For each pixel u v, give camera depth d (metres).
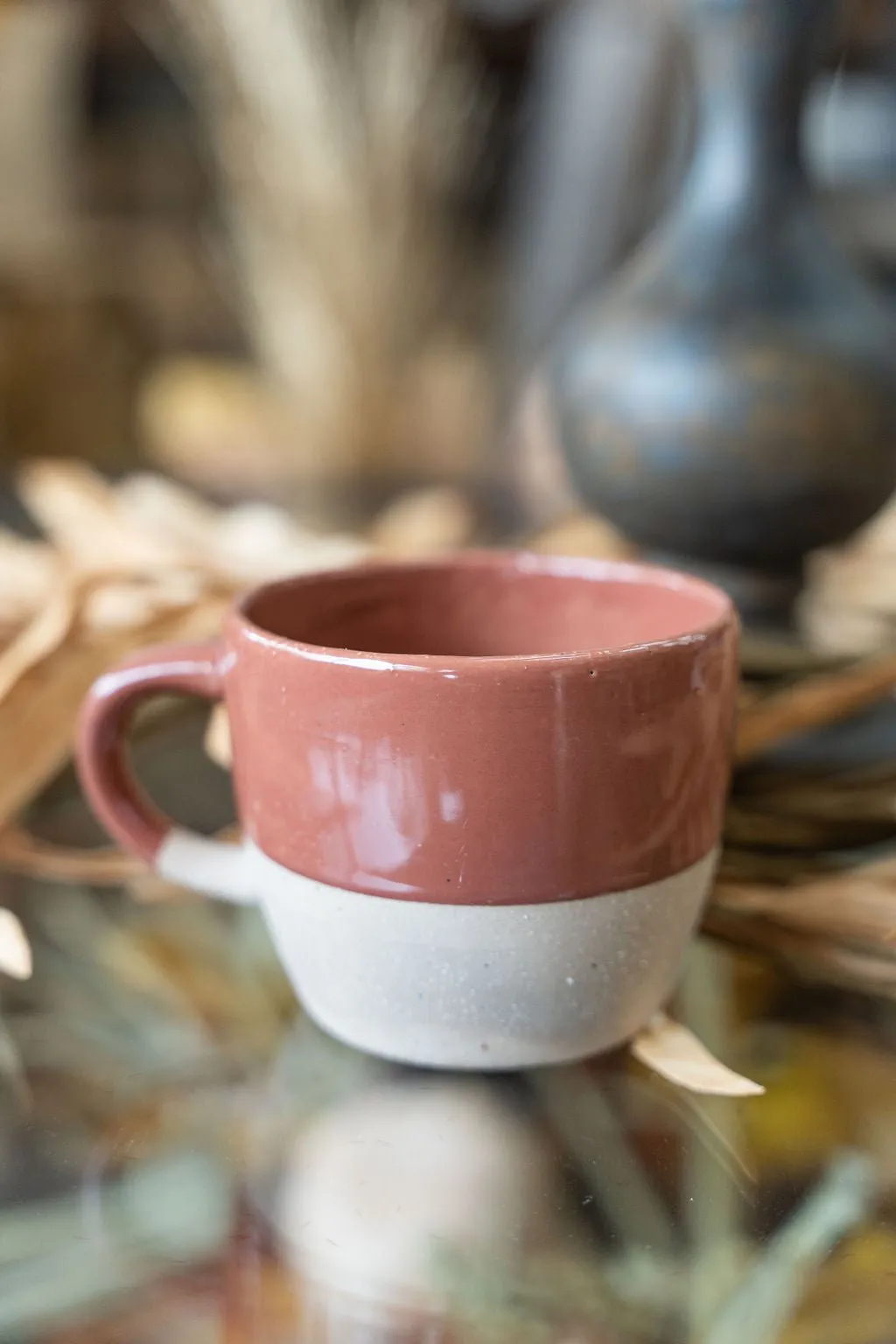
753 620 0.56
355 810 0.38
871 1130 0.38
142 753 0.52
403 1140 0.38
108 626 0.50
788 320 0.51
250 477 0.93
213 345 1.89
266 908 0.41
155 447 1.56
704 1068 0.39
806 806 0.46
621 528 0.56
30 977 0.43
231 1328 0.34
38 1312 0.34
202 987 0.43
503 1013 0.39
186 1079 0.40
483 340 1.66
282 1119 0.39
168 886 0.46
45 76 1.83
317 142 1.56
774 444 0.51
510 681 0.36
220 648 0.41
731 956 0.44
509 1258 0.35
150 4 1.75
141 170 2.00
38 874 0.47
